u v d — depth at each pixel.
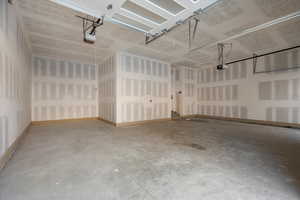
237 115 7.18
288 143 3.57
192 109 9.09
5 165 2.32
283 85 5.77
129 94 6.11
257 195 1.61
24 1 2.83
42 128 5.33
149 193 1.64
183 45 5.16
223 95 7.80
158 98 7.08
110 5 2.49
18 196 1.57
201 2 2.46
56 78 6.65
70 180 1.89
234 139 3.92
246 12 3.22
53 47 5.34
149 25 3.22
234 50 5.70
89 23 3.63
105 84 6.82
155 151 2.99
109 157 2.67
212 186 1.78
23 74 4.10
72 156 2.70
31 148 3.14
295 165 2.36
